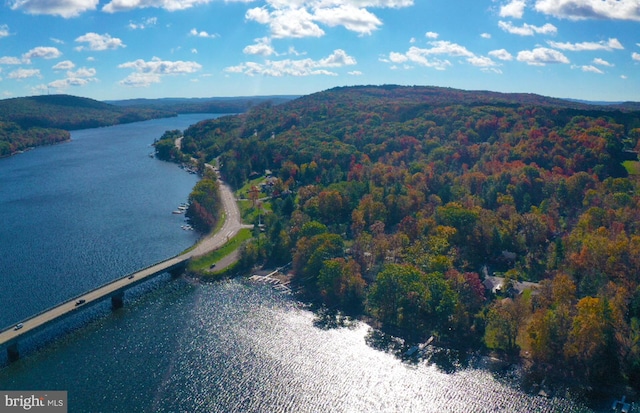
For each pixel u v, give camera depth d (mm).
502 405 142875
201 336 177500
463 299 184125
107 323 186375
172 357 164000
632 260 190750
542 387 150000
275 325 186125
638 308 169625
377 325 186375
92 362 160375
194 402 141750
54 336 176500
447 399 145375
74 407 139125
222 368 158125
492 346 170625
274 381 152250
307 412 139250
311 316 193500
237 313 195250
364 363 162375
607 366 151625
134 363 160000
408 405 143000
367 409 141125
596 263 197625
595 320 152750
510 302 182250
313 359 164250
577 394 146625
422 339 176625
